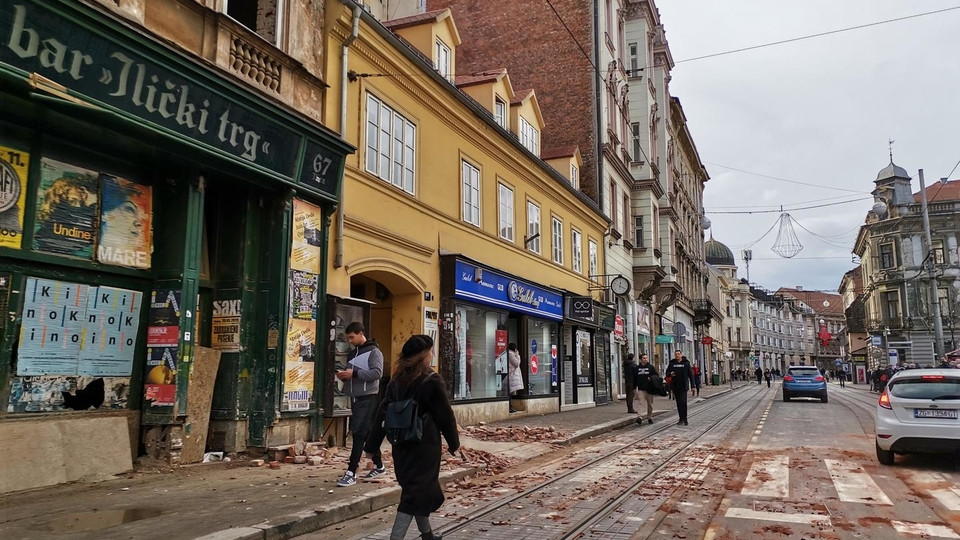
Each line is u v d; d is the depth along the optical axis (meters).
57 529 5.48
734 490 8.23
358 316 11.39
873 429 15.91
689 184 54.91
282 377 9.53
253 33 9.18
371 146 12.31
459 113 15.61
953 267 53.25
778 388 51.97
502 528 6.36
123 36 6.87
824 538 6.02
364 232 11.93
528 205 20.03
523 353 18.97
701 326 60.62
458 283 14.82
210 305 9.67
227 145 8.58
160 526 5.64
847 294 100.19
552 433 13.89
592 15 27.84
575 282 23.89
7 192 6.95
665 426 17.17
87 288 7.77
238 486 7.42
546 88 28.14
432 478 4.82
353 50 11.79
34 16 6.08
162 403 8.27
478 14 29.86
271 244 9.82
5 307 6.92
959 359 29.64
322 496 7.00
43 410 7.25
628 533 6.18
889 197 58.31
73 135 7.49
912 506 7.33
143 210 8.46
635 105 35.56
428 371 5.00
